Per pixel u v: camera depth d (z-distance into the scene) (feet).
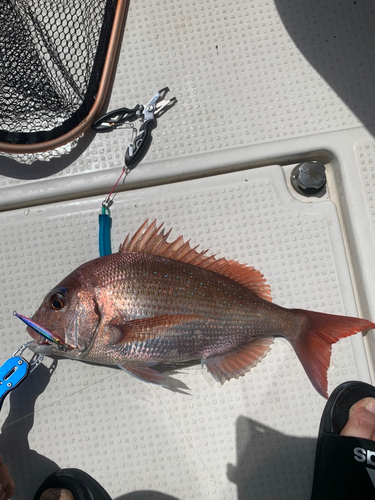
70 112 2.58
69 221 2.62
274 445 2.44
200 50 2.73
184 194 2.63
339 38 2.73
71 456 2.45
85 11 2.66
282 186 2.63
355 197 2.62
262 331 2.34
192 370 2.49
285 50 2.73
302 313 2.34
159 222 2.61
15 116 2.55
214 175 2.68
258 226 2.60
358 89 2.69
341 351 2.51
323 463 2.35
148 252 2.36
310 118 2.68
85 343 2.25
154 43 2.74
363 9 2.74
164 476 2.43
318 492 2.33
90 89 2.60
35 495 2.38
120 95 2.70
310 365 2.30
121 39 2.74
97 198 2.64
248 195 2.62
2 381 2.29
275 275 2.57
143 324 2.23
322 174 2.54
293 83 2.70
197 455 2.44
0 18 2.54
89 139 2.67
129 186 2.67
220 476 2.43
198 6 2.76
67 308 2.24
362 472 2.32
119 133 2.68
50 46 2.63
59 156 2.66
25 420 2.47
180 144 2.66
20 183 2.65
